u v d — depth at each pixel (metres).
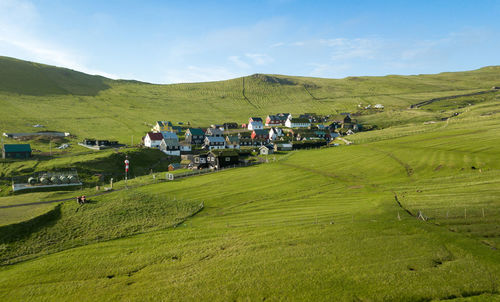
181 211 59.34
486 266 30.83
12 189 76.06
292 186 74.12
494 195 49.56
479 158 78.38
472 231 38.94
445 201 50.06
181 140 160.62
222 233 45.75
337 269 32.06
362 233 40.44
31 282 35.44
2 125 145.75
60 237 48.16
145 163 111.62
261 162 111.12
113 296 31.17
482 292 27.33
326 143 150.88
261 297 28.58
